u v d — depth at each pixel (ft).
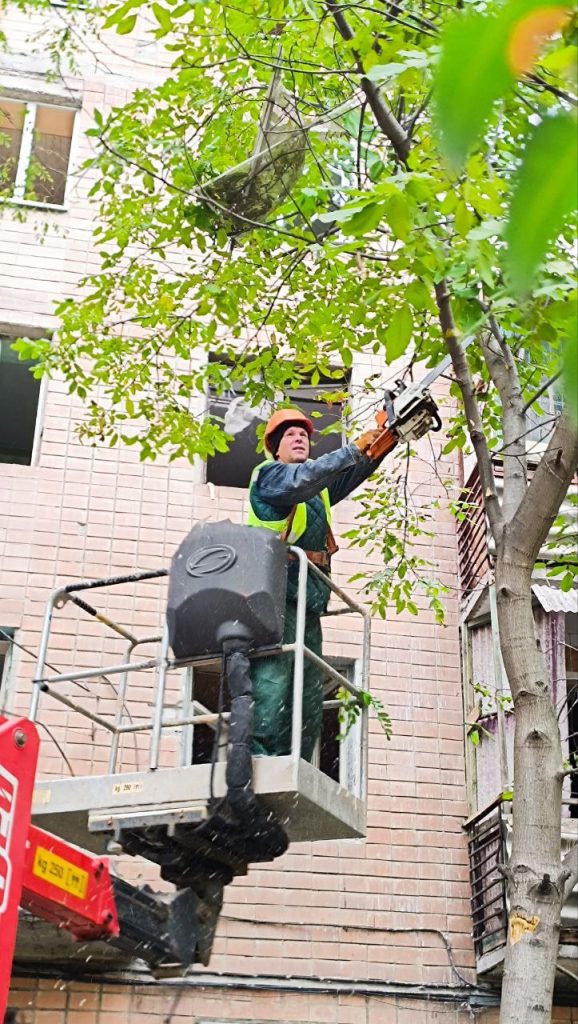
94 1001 30.17
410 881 33.32
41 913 16.17
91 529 36.17
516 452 23.26
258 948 31.78
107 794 19.63
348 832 20.59
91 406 30.27
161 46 43.47
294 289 28.27
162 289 29.01
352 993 31.65
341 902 32.73
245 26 25.03
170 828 18.72
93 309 29.19
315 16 22.66
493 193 15.85
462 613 36.99
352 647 36.29
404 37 22.17
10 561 35.35
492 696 31.81
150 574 22.98
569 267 16.94
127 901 17.12
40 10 39.14
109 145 28.53
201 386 29.60
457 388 27.99
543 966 18.45
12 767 14.26
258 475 20.76
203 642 19.67
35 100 42.60
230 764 18.49
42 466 36.78
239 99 28.14
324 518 21.63
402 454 31.35
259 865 32.86
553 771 19.80
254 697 19.81
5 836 13.92
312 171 29.14
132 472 37.14
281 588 19.81
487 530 34.47
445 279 20.62
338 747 35.50
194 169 27.30
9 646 34.19
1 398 38.65
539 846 19.30
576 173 4.04
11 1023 29.45
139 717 33.81
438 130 4.07
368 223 14.90
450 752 35.22
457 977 32.19
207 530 20.04
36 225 36.40
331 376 29.94
